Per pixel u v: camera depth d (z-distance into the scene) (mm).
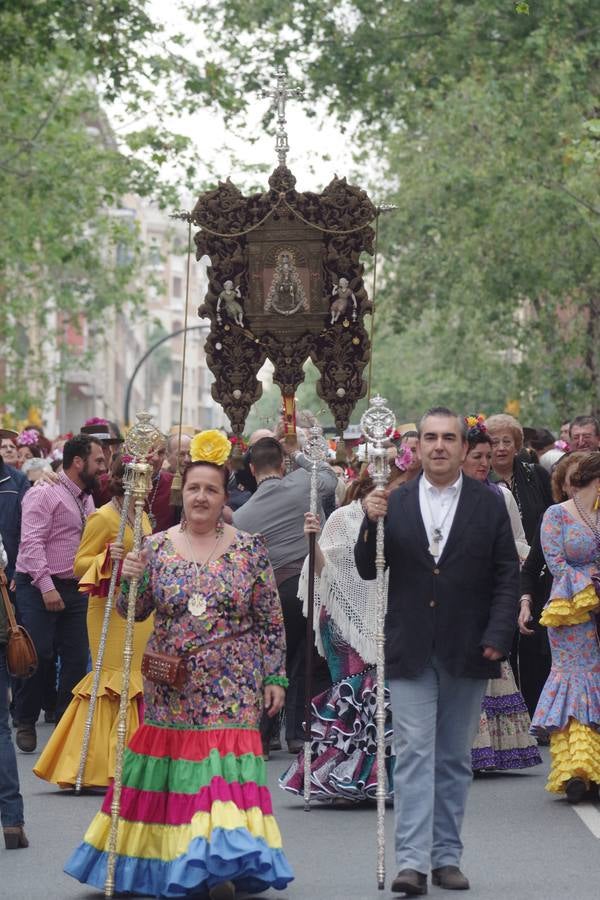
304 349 20734
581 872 12891
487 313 57031
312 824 14938
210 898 11648
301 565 19031
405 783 12211
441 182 48562
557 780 15984
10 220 51531
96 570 16438
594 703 16062
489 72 43781
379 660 12422
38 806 15789
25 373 77000
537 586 17922
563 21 41656
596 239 48031
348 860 13352
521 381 56531
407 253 55531
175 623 12047
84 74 49406
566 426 23750
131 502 16797
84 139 49500
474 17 42531
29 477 26266
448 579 12391
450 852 12484
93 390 101812
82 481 19969
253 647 12156
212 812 11430
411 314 57000
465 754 12539
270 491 19172
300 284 20516
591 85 44844
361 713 15867
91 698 16109
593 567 16266
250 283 20578
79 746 16547
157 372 191125
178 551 12281
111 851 11773
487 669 12398
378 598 12586
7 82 47125
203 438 12391
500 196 47469
